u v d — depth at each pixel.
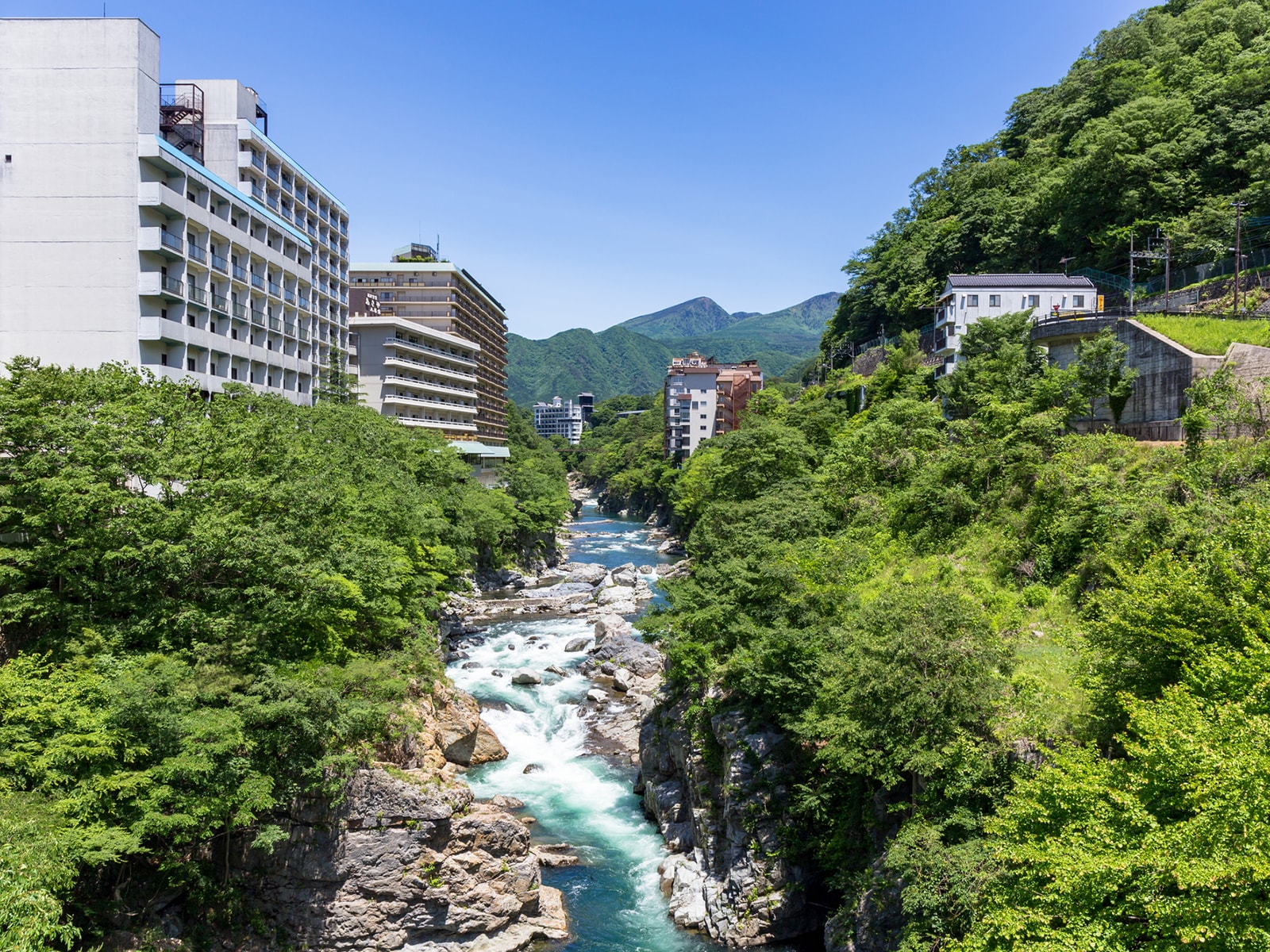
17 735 21.69
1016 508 42.62
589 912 31.72
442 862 28.86
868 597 39.12
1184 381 41.03
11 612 27.20
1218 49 77.81
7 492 27.64
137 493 30.92
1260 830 13.48
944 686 23.94
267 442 38.66
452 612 70.88
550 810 39.47
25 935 17.14
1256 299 48.59
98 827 21.56
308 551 33.91
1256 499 26.98
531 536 103.31
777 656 31.80
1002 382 53.84
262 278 69.88
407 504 51.19
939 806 23.92
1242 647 18.67
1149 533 29.45
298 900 27.88
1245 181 64.06
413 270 127.75
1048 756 21.34
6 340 53.31
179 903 26.84
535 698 52.53
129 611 29.70
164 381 38.53
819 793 29.69
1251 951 13.16
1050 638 30.70
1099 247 75.75
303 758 27.50
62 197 53.12
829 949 27.14
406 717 32.53
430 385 114.75
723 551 45.75
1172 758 15.49
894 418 59.28
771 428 64.50
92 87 52.84
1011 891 18.53
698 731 36.25
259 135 75.62
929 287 95.00
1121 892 16.48
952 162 126.06
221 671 27.48
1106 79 91.38
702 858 33.00
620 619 67.00
